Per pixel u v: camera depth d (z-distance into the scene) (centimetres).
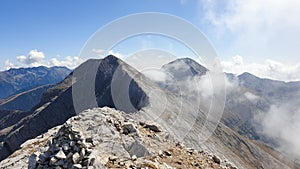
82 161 1152
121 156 1350
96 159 1172
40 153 1250
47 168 1160
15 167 1583
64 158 1168
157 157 1444
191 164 1480
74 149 1201
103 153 1341
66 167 1143
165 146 1639
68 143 1235
